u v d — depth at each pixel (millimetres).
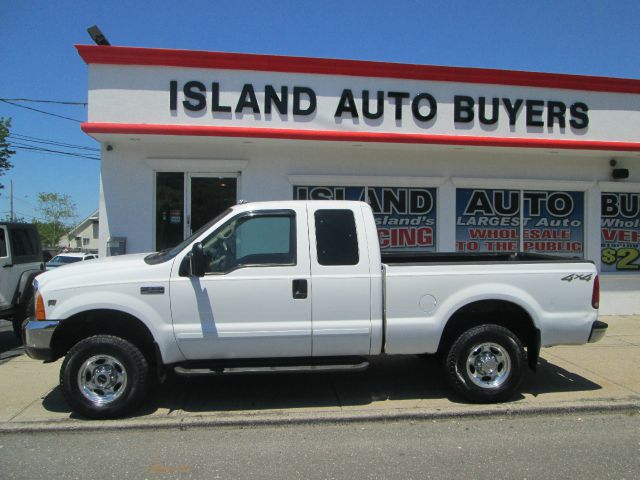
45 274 5352
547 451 4473
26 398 5805
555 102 9984
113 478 3992
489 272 5531
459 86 9680
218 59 8984
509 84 9828
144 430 4977
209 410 5410
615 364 7098
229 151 9531
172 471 4109
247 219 5336
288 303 5223
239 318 5176
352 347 5340
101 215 9297
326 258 5312
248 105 9094
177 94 8961
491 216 10367
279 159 9641
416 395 5891
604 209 10820
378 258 5379
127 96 8875
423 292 5422
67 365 5055
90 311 5145
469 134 9711
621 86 10164
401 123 9508
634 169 10789
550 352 7742
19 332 8883
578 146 9789
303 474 4051
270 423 5109
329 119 9305
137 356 5145
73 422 5051
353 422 5180
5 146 25219
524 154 10375
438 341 5449
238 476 4020
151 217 9375
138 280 5113
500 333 5527
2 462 4285
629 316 10547
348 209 5430
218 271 5207
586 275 5711
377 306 5340
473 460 4297
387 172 9945
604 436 4820
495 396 5504
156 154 9391
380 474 4047
